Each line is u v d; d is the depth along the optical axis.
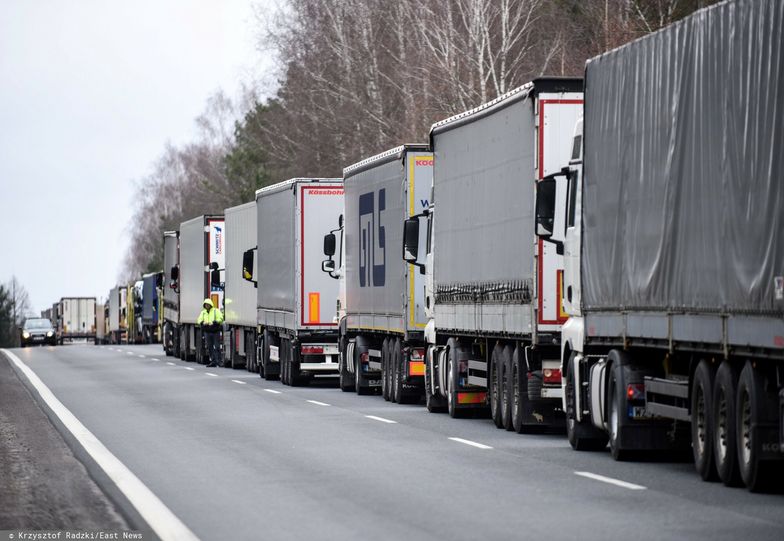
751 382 32.50
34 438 49.53
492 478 36.69
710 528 27.77
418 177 67.00
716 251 33.78
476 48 119.50
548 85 48.69
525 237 49.78
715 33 33.97
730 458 33.91
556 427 53.88
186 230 129.62
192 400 70.38
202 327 115.56
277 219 90.69
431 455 42.91
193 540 27.31
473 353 59.19
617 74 41.47
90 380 91.19
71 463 41.28
